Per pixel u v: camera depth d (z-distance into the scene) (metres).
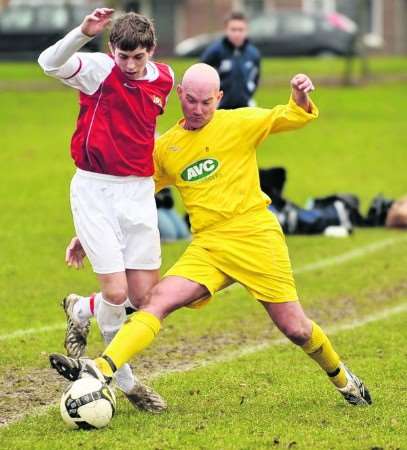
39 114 75.88
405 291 31.80
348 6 138.25
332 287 32.31
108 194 18.34
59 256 36.81
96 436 17.36
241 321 27.94
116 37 17.73
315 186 53.62
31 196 49.91
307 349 18.88
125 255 18.64
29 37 112.94
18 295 30.84
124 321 18.86
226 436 17.30
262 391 20.70
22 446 17.00
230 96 36.91
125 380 18.77
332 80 91.50
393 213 43.06
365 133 71.06
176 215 40.12
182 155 18.70
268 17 116.88
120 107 18.09
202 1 132.62
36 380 22.06
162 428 17.80
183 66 93.38
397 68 100.12
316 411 19.05
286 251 18.81
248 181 18.73
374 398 20.05
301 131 71.25
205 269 18.50
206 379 21.77
